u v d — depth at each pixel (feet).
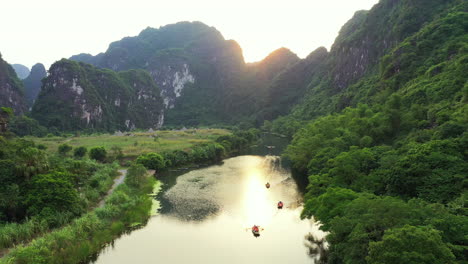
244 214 172.35
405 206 79.36
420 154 111.65
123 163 295.69
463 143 112.98
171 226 155.43
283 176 261.85
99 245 126.82
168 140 456.45
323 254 124.57
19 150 160.04
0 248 108.88
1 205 125.80
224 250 130.00
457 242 70.54
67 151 316.40
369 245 68.18
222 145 388.78
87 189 175.11
